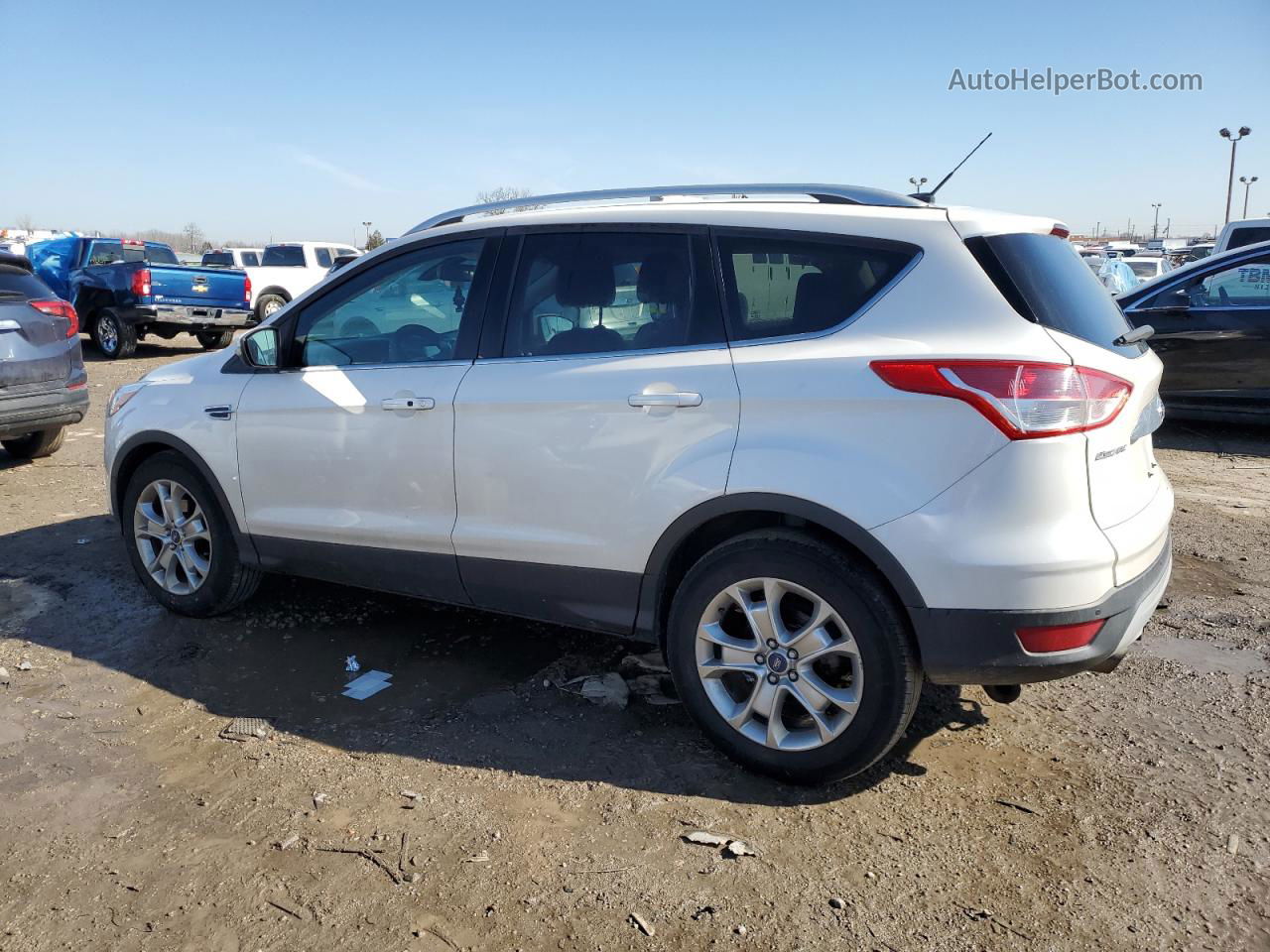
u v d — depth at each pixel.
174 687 3.90
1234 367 8.74
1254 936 2.47
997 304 2.85
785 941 2.46
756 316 3.16
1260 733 3.48
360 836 2.90
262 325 4.23
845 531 2.89
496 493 3.55
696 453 3.13
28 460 8.12
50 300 7.41
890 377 2.83
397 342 3.91
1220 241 13.23
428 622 4.56
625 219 3.45
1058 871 2.73
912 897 2.62
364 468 3.87
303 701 3.78
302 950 2.44
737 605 3.23
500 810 3.03
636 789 3.14
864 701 2.96
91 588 4.99
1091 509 2.82
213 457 4.30
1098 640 2.84
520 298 3.61
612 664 4.08
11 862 2.79
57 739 3.48
